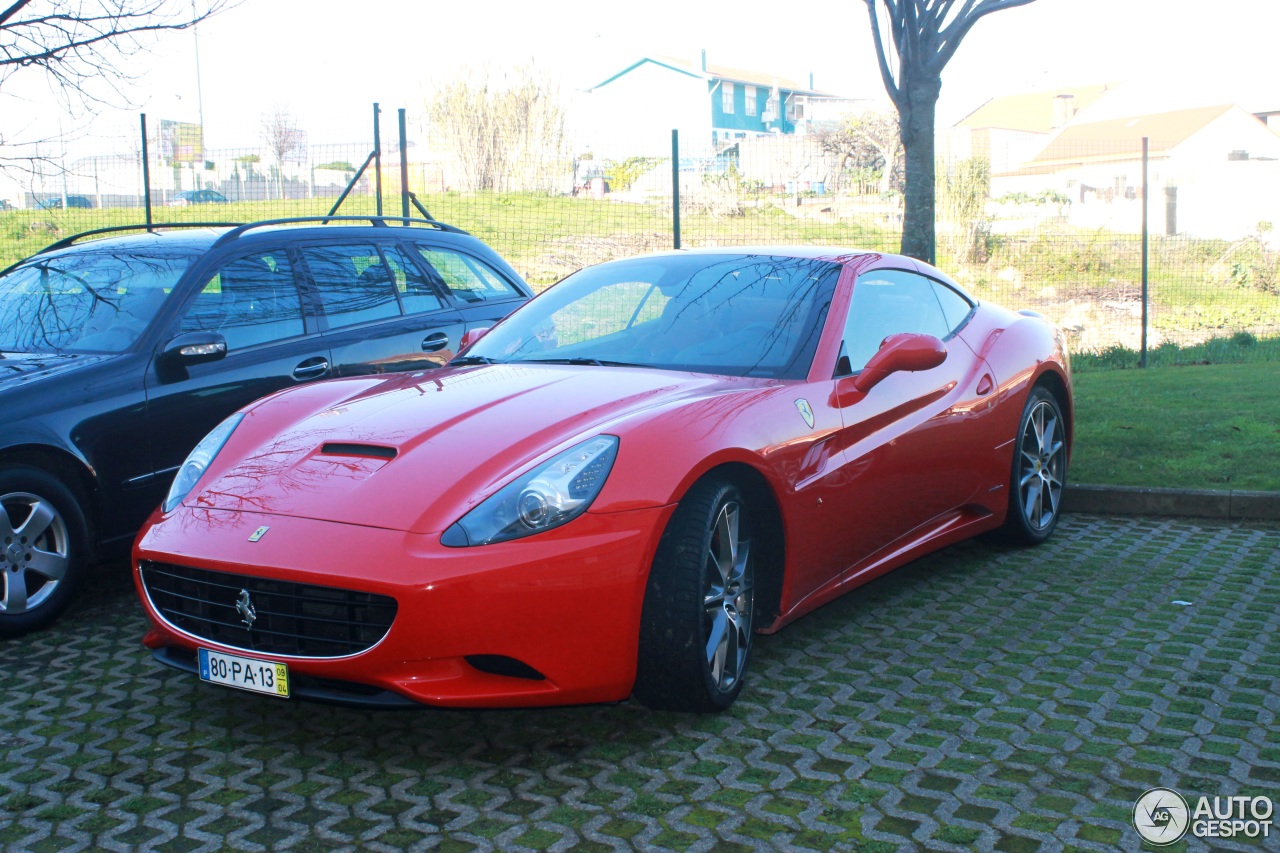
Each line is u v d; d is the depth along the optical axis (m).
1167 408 8.07
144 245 5.45
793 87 79.25
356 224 6.06
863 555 4.05
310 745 3.24
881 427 4.04
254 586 3.02
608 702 3.11
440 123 16.59
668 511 3.10
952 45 8.37
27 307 5.13
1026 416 5.02
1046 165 42.97
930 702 3.43
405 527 2.96
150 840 2.69
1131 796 2.81
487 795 2.90
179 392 4.75
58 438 4.32
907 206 8.66
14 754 3.19
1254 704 3.35
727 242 14.83
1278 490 5.67
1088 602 4.39
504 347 4.39
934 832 2.65
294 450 3.44
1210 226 34.94
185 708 3.54
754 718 3.34
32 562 4.26
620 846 2.62
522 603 2.89
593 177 15.39
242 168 13.27
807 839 2.63
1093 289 19.08
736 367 3.92
